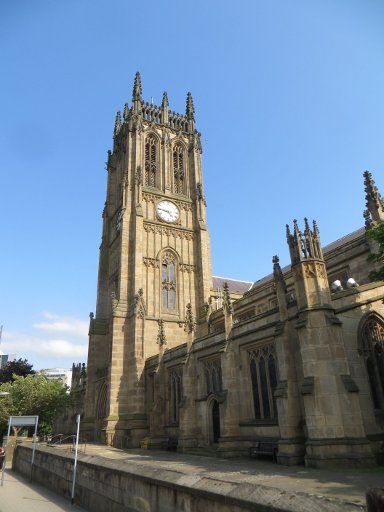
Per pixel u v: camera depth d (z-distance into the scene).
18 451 40.56
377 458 23.45
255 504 9.19
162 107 78.00
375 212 35.12
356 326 26.92
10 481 31.91
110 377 52.97
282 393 27.31
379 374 26.53
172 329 59.22
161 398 46.94
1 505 21.14
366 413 24.75
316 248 27.70
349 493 14.04
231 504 9.99
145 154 71.81
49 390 61.59
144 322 55.47
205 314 59.59
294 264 28.02
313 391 24.02
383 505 5.78
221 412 33.69
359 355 26.19
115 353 54.19
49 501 22.22
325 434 23.08
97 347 62.62
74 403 69.25
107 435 49.44
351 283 31.67
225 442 32.31
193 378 41.16
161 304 60.25
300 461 25.38
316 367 24.66
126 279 59.41
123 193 65.69
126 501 15.66
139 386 51.62
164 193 68.88
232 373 34.78
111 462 18.31
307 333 25.42
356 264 36.78
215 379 38.66
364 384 25.53
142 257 61.44
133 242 61.53
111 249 70.06
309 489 15.15
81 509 19.84
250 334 34.06
